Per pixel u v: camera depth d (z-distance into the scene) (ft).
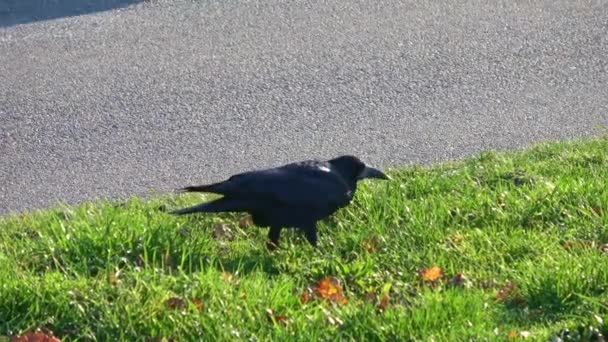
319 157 33.47
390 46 42.27
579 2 46.65
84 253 23.50
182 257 23.56
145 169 32.73
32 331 20.13
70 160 33.42
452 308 21.27
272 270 24.23
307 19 44.98
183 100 37.70
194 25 44.42
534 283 22.50
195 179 32.01
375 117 36.45
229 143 34.53
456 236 25.71
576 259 23.41
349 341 20.10
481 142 34.58
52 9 45.78
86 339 20.03
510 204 27.45
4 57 41.50
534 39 42.96
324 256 24.89
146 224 24.94
